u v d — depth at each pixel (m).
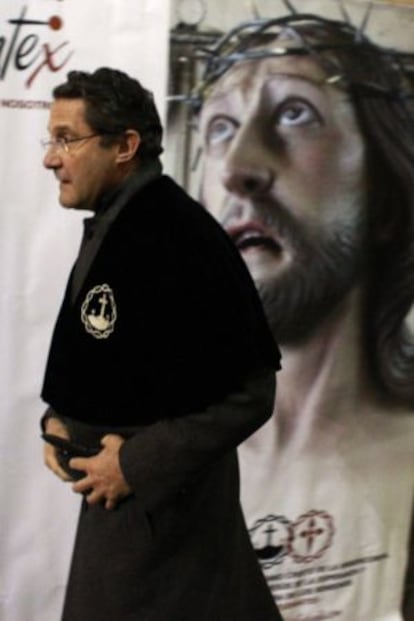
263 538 3.14
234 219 2.88
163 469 1.87
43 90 2.54
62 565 2.81
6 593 2.76
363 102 2.98
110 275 1.88
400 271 3.20
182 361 1.86
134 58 2.65
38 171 2.57
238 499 2.21
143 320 1.85
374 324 3.20
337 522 3.28
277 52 2.83
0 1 2.45
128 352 1.87
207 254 1.90
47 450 2.09
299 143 2.92
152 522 1.95
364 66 2.96
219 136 2.80
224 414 1.89
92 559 2.02
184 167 2.77
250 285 2.05
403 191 3.12
